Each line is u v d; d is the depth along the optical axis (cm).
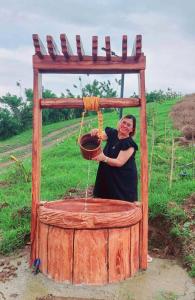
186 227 582
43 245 497
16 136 4347
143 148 513
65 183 932
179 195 710
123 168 545
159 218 620
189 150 1175
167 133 1515
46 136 3297
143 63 505
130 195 548
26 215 692
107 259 473
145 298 442
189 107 2400
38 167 519
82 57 503
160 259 548
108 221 469
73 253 472
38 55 505
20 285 476
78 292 457
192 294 451
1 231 655
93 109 519
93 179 956
